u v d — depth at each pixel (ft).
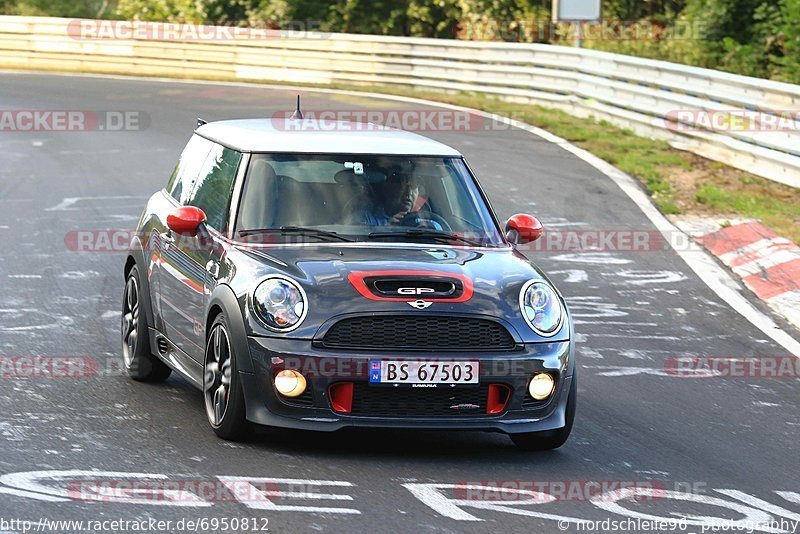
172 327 72.74
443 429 61.41
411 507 53.57
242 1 361.51
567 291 108.58
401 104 233.96
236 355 61.72
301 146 71.41
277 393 60.70
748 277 114.32
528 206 143.23
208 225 70.54
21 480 54.90
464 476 59.62
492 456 64.39
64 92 261.24
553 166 167.84
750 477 62.59
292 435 65.98
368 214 68.69
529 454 65.36
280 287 61.57
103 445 61.72
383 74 272.51
